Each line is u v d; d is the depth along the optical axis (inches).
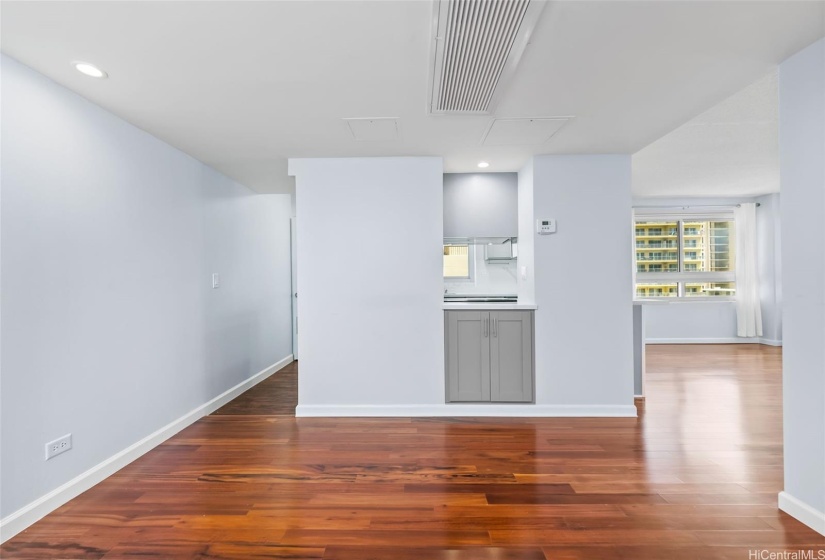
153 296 109.3
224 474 92.5
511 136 112.0
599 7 58.1
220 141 114.6
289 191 178.5
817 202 68.1
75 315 84.4
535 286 131.3
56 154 80.1
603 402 130.7
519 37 64.1
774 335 250.7
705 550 65.8
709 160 170.1
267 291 192.1
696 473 91.8
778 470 93.0
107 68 74.7
